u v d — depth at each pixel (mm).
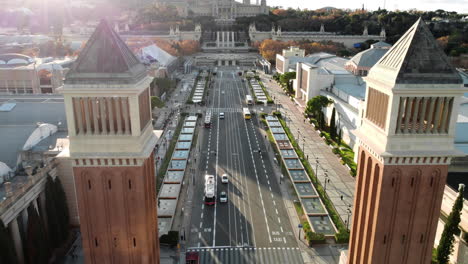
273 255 85438
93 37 49250
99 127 50625
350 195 111438
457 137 103875
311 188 115250
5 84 192500
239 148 150625
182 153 142375
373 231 55031
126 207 52844
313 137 162250
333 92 188000
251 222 98250
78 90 48062
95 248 54344
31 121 111750
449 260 77250
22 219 76000
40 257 74188
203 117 194625
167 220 97625
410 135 50750
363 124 58500
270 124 179750
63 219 85000
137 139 50125
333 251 86875
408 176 52188
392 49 53094
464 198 79375
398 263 56125
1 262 63250
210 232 93812
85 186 52000
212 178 113250
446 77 48812
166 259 83500
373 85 54281
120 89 47938
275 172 128000
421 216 53938
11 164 88688
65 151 53188
